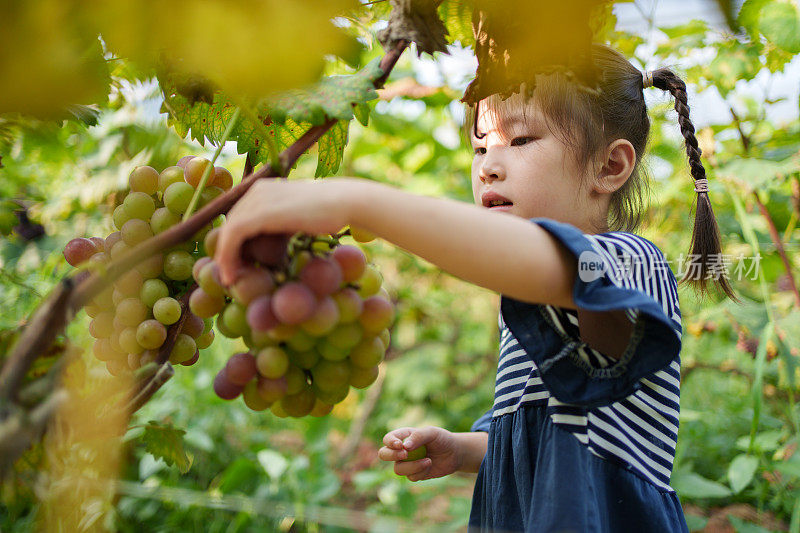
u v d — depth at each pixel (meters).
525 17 0.72
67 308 0.49
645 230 1.81
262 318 0.56
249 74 0.57
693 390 2.22
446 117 2.62
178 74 0.67
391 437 1.10
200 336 0.79
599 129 1.04
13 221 1.17
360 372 0.66
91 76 0.60
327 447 2.28
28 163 1.52
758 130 1.82
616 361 0.72
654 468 0.89
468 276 0.67
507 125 1.01
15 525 0.80
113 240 0.74
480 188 1.05
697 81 1.60
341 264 0.61
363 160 2.99
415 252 0.66
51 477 0.59
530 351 0.75
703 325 1.75
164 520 1.82
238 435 2.39
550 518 0.81
